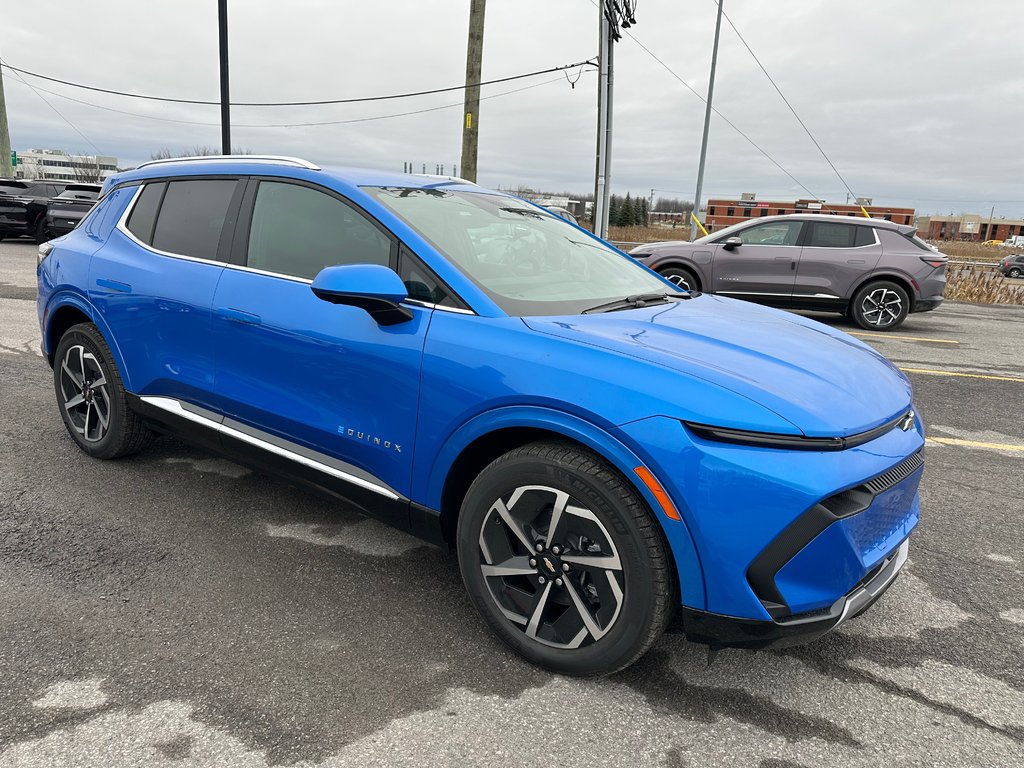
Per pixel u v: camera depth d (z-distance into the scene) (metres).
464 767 1.89
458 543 2.43
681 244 11.32
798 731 2.09
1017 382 7.00
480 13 14.57
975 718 2.18
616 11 13.79
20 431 4.36
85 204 17.06
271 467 2.97
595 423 2.05
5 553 2.92
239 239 3.09
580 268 3.12
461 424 2.32
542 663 2.29
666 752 1.98
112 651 2.32
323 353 2.65
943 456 4.69
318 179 2.92
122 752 1.89
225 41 15.68
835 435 1.97
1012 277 37.47
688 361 2.13
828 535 1.92
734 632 1.98
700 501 1.92
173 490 3.62
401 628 2.52
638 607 2.06
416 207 2.86
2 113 22.23
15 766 1.82
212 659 2.30
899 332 10.38
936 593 2.94
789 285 10.70
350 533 3.25
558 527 2.17
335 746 1.95
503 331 2.32
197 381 3.16
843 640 2.57
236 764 1.87
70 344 3.83
